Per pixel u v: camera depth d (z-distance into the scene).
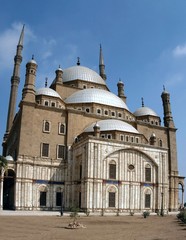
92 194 57.47
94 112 77.44
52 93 75.75
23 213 53.44
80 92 82.25
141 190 62.59
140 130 81.19
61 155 68.44
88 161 58.47
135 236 26.02
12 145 79.75
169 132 85.56
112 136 67.00
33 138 66.44
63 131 70.44
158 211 60.50
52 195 64.94
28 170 63.47
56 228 32.19
